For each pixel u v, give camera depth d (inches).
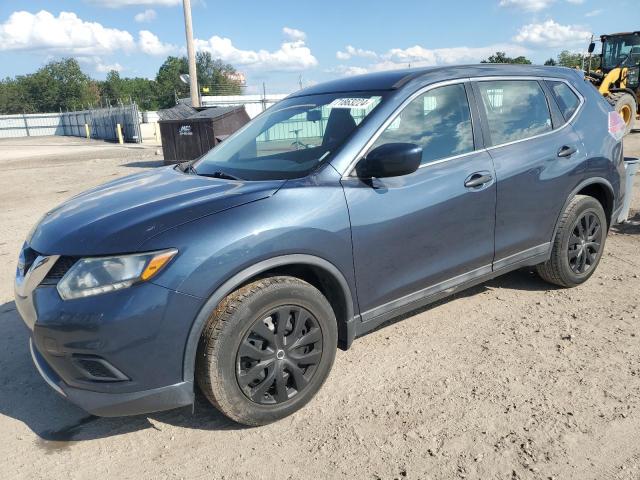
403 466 97.9
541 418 109.3
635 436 102.8
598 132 167.6
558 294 170.9
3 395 126.7
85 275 95.7
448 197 129.6
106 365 95.0
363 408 115.4
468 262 138.8
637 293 169.0
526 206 148.4
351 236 114.8
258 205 105.4
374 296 122.9
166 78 4330.7
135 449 106.3
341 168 117.3
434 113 133.4
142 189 123.8
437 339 144.7
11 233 289.4
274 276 108.7
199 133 552.4
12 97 4355.3
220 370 101.7
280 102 161.3
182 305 96.7
